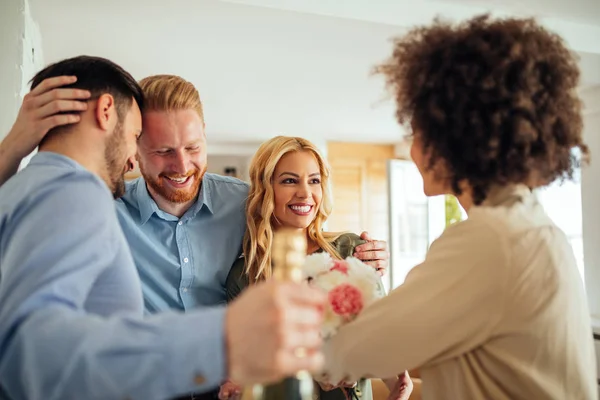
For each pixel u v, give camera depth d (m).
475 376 0.80
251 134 5.84
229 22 2.55
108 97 0.88
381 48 2.96
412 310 0.79
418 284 0.81
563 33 2.81
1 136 1.89
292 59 3.17
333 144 6.34
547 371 0.77
